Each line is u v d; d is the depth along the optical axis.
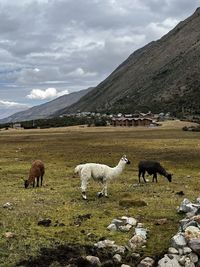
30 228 16.34
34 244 14.44
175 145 66.75
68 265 12.77
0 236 15.20
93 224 17.05
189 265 12.92
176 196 23.41
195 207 18.06
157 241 14.90
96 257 13.30
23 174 35.31
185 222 15.53
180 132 119.19
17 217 17.95
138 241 14.63
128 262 13.38
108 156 52.34
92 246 14.40
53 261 13.22
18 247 14.17
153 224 16.88
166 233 15.70
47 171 37.22
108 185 27.75
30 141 90.12
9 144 80.25
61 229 16.31
